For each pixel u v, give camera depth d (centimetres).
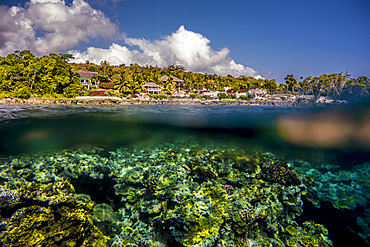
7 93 3422
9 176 380
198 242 299
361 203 374
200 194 396
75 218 286
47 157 493
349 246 299
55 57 4450
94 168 470
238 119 955
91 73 6400
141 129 753
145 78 7244
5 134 618
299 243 313
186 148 601
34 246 240
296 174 455
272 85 9094
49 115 1024
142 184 423
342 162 467
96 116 1045
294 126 685
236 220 341
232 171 477
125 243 302
